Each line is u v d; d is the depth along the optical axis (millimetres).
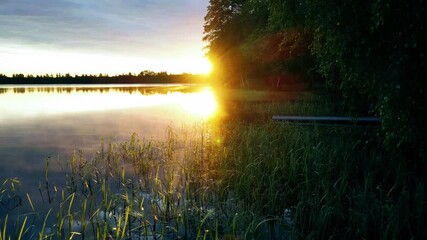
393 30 6844
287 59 27812
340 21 7469
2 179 9094
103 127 18219
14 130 17266
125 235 5938
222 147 12039
